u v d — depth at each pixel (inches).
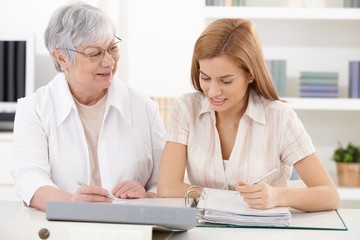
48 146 91.0
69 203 60.4
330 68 174.1
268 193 71.2
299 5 168.6
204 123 85.1
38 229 61.6
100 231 60.6
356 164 162.2
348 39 173.5
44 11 179.2
